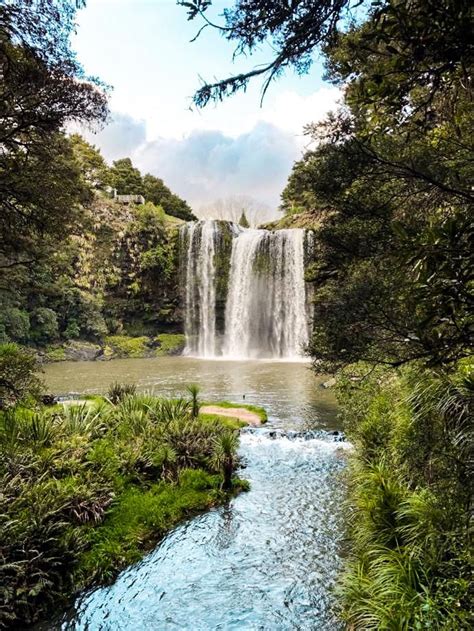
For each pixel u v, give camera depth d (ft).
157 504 26.35
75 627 17.40
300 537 23.47
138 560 21.85
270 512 26.48
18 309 93.45
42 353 95.45
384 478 20.71
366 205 11.27
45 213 26.48
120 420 35.99
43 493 22.17
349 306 10.36
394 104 6.74
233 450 31.89
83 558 20.80
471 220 5.05
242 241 114.93
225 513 26.58
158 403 40.47
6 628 17.04
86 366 89.81
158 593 19.36
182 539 23.84
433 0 5.00
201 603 18.62
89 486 25.00
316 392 60.70
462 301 5.37
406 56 5.70
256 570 20.84
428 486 14.12
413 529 15.72
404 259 5.68
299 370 82.74
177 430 34.14
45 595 18.33
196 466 31.65
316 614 17.60
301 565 20.97
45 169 25.09
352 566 18.06
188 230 119.34
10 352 30.35
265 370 83.20
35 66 19.48
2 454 25.22
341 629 16.52
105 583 20.06
